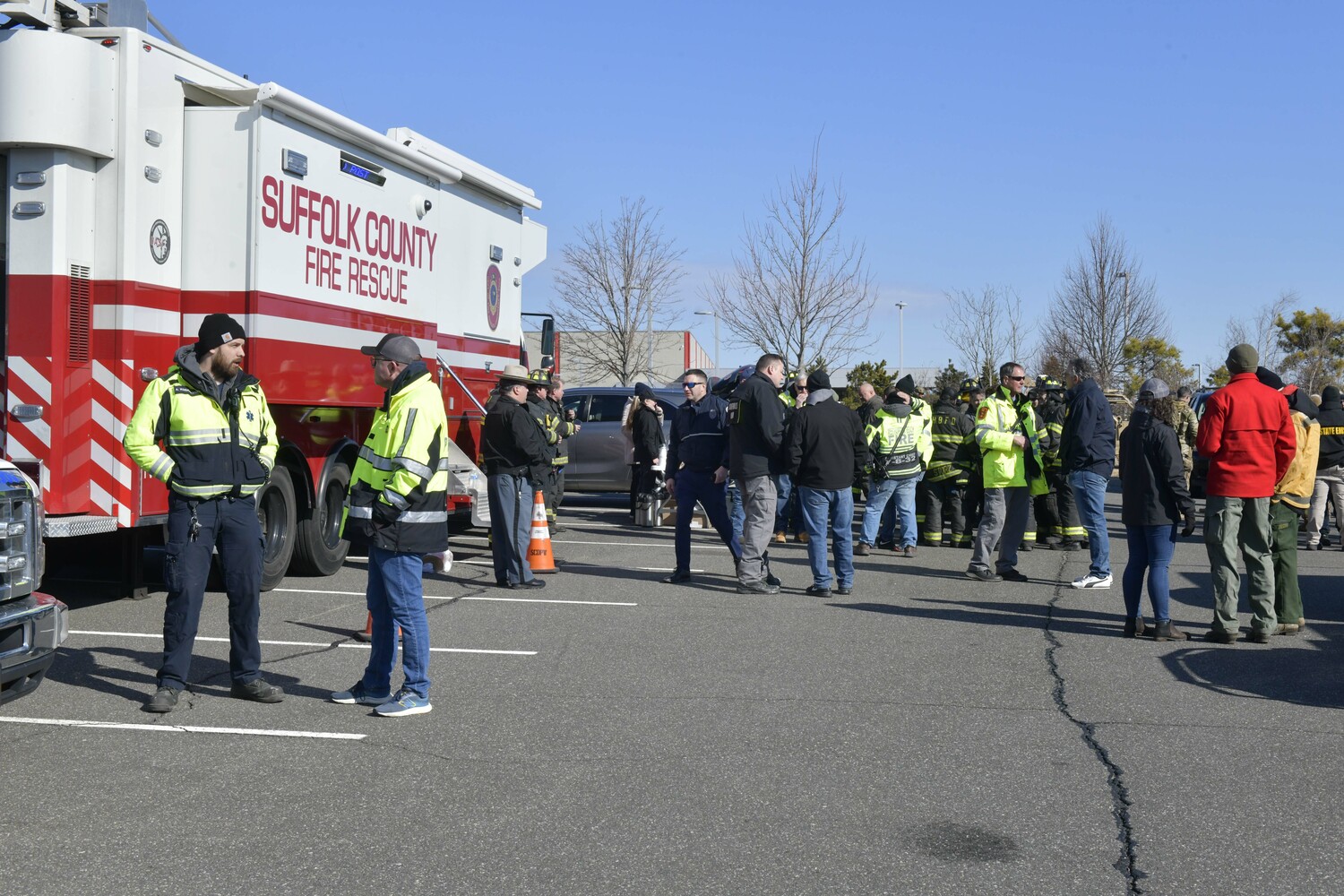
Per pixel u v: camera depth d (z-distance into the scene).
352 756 5.78
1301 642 8.73
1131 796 5.29
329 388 10.23
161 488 8.84
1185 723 6.50
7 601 5.63
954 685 7.33
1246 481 8.57
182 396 6.54
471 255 13.62
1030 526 15.06
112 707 6.61
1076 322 34.97
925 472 14.49
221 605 9.82
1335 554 14.33
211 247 9.15
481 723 6.37
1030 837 4.77
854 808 5.09
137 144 8.55
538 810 5.04
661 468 16.34
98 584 10.46
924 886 4.28
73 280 8.36
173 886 4.22
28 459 8.31
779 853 4.57
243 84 9.77
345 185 10.46
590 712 6.59
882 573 12.21
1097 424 11.12
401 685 6.92
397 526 6.39
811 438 10.59
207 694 6.95
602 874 4.36
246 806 5.05
